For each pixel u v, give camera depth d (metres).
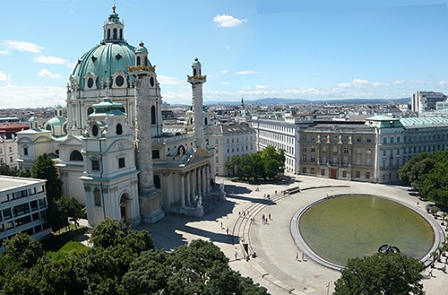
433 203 116.81
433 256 74.50
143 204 96.38
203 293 41.50
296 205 116.12
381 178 147.62
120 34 120.50
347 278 47.25
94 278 47.78
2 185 78.62
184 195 106.81
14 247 59.69
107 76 108.75
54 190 97.12
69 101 111.50
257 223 98.69
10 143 155.00
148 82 94.56
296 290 62.41
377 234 90.81
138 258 50.75
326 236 89.81
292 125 167.00
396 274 44.91
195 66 118.69
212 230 92.00
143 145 95.56
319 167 160.38
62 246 77.06
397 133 146.62
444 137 156.12
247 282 44.62
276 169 150.00
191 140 124.38
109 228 62.28
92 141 84.69
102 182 83.94
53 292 45.81
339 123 164.38
